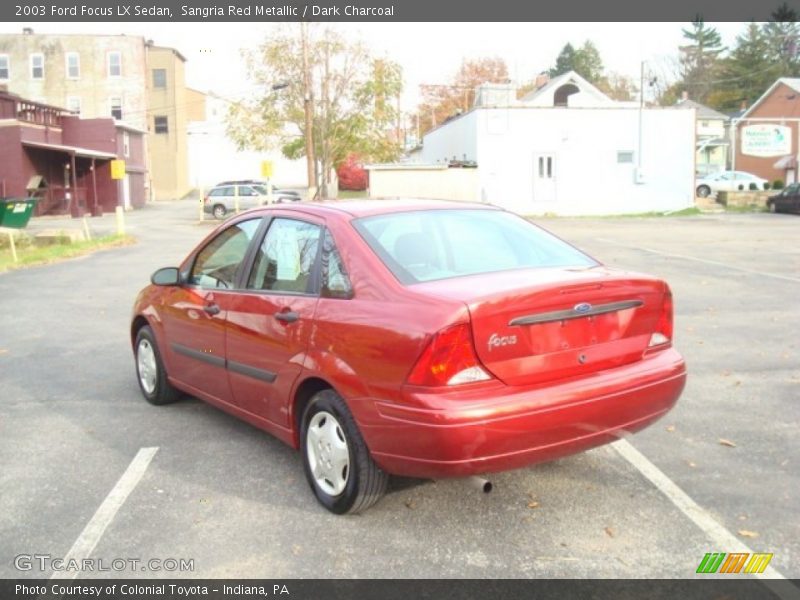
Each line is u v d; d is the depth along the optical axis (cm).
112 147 4597
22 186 3844
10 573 372
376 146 4050
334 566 373
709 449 518
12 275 1565
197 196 6594
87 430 580
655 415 423
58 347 881
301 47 3719
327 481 431
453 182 3566
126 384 713
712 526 407
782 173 5353
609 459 501
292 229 482
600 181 3700
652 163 3719
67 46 5862
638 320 421
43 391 693
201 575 367
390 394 377
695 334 883
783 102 5591
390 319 381
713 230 2566
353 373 395
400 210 472
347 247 431
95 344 893
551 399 377
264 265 494
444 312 364
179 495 457
